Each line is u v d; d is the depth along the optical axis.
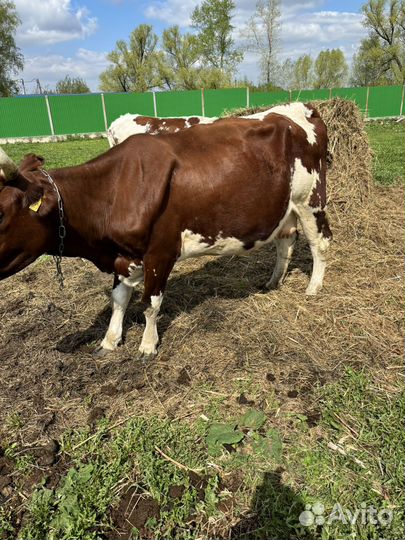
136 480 2.67
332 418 3.02
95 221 3.35
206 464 2.75
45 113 24.45
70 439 2.97
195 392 3.34
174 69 43.47
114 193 3.34
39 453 2.88
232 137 3.69
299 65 45.66
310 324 4.06
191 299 4.60
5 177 2.75
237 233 3.79
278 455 2.77
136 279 3.69
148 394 3.36
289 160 3.92
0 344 3.99
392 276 4.87
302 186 4.10
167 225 3.42
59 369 3.65
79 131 25.31
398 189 7.92
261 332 3.97
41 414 3.20
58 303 4.69
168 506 2.51
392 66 43.94
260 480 2.63
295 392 3.27
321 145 4.26
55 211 3.10
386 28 43.91
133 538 2.37
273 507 2.46
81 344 4.00
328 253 5.55
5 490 2.65
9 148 19.89
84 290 4.96
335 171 6.91
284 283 4.86
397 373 3.42
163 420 3.09
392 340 3.80
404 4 41.91
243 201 3.68
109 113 25.55
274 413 3.11
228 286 4.87
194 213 3.51
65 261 5.84
